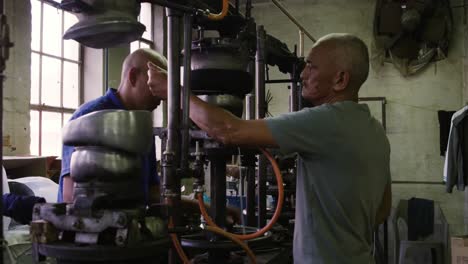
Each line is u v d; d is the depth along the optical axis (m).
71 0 0.92
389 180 1.61
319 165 1.33
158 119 5.46
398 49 6.02
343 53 1.40
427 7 5.79
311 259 1.33
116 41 1.01
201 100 1.32
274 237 1.95
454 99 5.93
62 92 4.62
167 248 0.94
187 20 1.30
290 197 2.48
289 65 2.61
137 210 0.88
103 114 0.87
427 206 5.57
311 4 6.37
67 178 1.18
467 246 4.42
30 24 3.93
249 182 2.08
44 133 4.38
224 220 1.55
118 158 0.87
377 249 5.29
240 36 1.53
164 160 1.25
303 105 2.64
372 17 6.21
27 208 1.39
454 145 4.89
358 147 1.33
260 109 2.12
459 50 5.90
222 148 1.42
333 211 1.33
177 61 1.26
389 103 6.12
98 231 0.85
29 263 1.68
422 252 5.36
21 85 3.83
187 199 1.61
